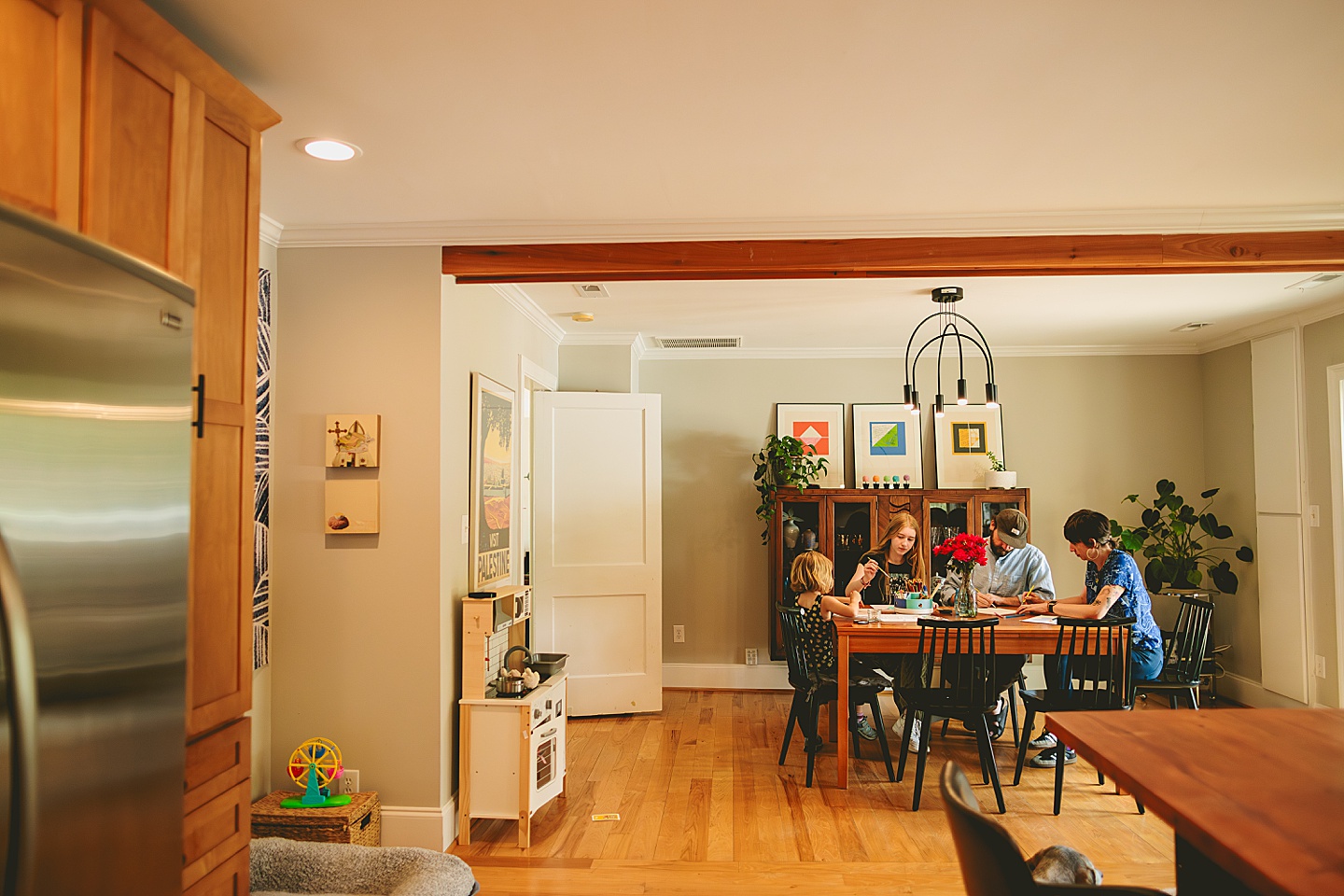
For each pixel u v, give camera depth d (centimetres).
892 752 467
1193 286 441
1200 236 338
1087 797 393
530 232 345
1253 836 115
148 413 128
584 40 204
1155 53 212
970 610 411
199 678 189
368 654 341
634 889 307
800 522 607
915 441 634
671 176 294
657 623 553
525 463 530
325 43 205
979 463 628
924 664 445
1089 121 251
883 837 351
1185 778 140
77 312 111
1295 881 101
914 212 332
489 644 373
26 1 142
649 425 556
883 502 601
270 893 258
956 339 598
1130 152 273
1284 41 206
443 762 343
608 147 268
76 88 152
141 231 170
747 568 634
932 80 225
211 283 195
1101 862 322
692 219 339
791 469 604
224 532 200
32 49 143
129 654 123
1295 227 333
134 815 123
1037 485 634
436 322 347
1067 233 340
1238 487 588
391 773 339
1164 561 590
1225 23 198
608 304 491
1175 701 455
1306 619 516
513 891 305
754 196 314
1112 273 356
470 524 388
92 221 156
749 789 410
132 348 124
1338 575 488
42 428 104
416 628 341
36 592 103
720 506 638
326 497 343
